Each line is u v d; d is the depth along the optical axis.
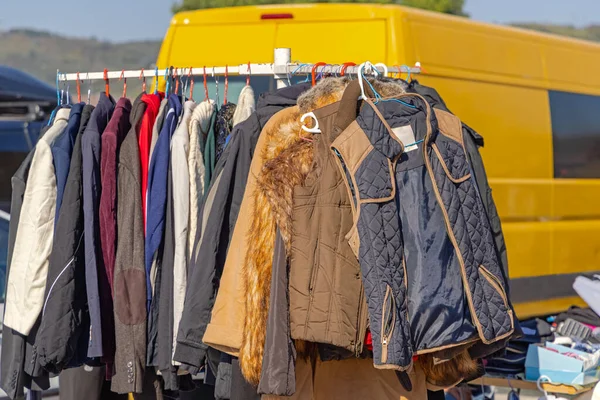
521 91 6.33
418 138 3.04
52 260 3.41
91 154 3.46
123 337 3.37
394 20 5.40
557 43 6.80
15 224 3.67
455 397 5.16
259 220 3.05
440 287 2.93
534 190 6.38
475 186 3.09
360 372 3.48
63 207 3.43
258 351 3.00
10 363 3.62
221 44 5.80
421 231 2.96
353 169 2.93
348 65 3.61
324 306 2.95
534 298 6.37
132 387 3.36
